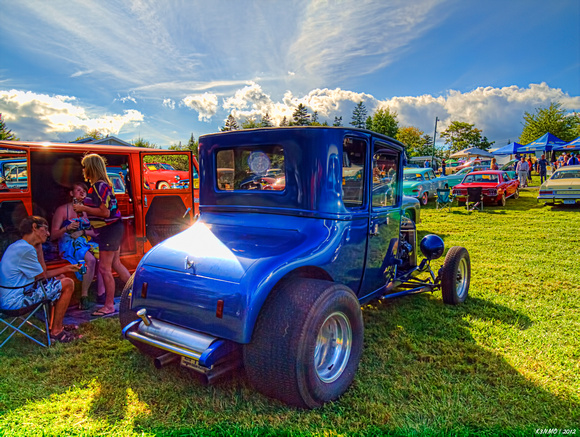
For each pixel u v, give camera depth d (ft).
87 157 13.80
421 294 16.74
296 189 10.09
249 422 8.12
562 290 17.06
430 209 46.62
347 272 10.63
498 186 45.19
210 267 8.70
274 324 8.00
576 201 43.14
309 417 8.22
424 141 258.57
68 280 12.19
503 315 14.23
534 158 115.55
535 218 37.70
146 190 17.71
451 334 12.58
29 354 11.18
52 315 12.27
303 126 9.91
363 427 8.04
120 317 10.58
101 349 11.49
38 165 16.56
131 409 8.63
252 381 8.36
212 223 11.44
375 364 10.68
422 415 8.48
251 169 10.99
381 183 12.25
